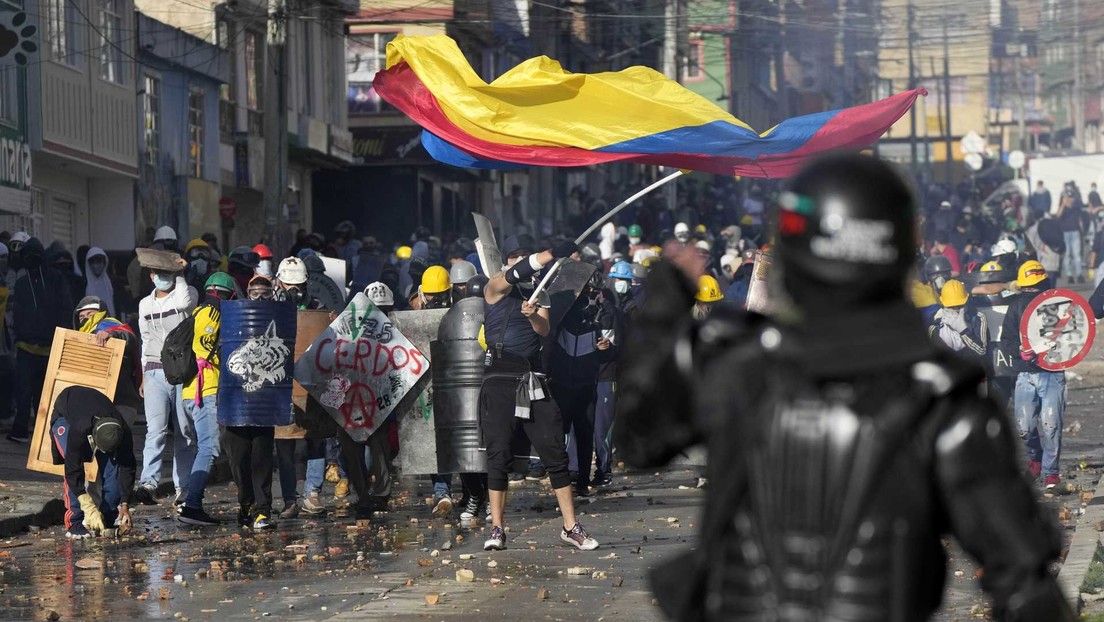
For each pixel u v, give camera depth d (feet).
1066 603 14.07
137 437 103.14
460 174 257.96
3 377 103.45
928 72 646.74
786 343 14.49
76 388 65.77
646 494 80.48
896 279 14.35
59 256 102.47
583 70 327.88
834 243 14.17
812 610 14.03
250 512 68.95
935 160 626.64
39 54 143.23
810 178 14.42
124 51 164.66
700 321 15.46
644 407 15.31
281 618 47.14
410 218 243.60
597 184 344.90
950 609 44.91
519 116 68.85
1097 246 241.76
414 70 69.82
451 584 51.96
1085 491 73.46
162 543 64.59
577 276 78.02
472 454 67.77
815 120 68.69
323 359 72.69
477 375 67.56
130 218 167.53
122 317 119.65
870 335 14.23
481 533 66.23
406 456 73.97
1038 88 631.56
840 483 13.93
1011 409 82.58
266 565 58.18
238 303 67.36
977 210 285.23
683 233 147.84
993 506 13.82
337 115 241.76
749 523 14.48
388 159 241.76
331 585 53.06
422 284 76.54
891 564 13.88
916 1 391.45
